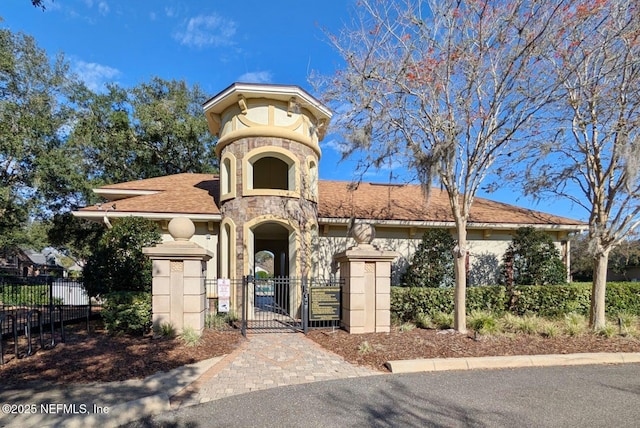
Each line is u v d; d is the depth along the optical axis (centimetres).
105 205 1328
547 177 1055
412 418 445
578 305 1187
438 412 462
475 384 566
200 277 865
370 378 597
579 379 592
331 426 425
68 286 1476
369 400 502
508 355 698
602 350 744
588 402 495
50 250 4394
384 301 922
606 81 859
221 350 752
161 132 2536
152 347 746
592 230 966
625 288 1209
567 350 740
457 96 862
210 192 1552
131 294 898
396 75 869
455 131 842
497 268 1519
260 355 726
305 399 505
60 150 2219
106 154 2403
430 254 1227
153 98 2736
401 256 1465
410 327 945
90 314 1141
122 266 1004
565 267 1407
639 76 820
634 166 772
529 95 819
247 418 446
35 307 1078
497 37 815
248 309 1166
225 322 1030
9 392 512
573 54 865
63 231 2281
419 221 1407
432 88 855
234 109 1281
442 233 1248
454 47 841
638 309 1195
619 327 908
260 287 1705
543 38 789
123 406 457
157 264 834
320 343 826
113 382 555
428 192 859
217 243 1360
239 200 1227
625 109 837
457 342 784
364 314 910
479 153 880
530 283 1263
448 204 1631
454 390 539
